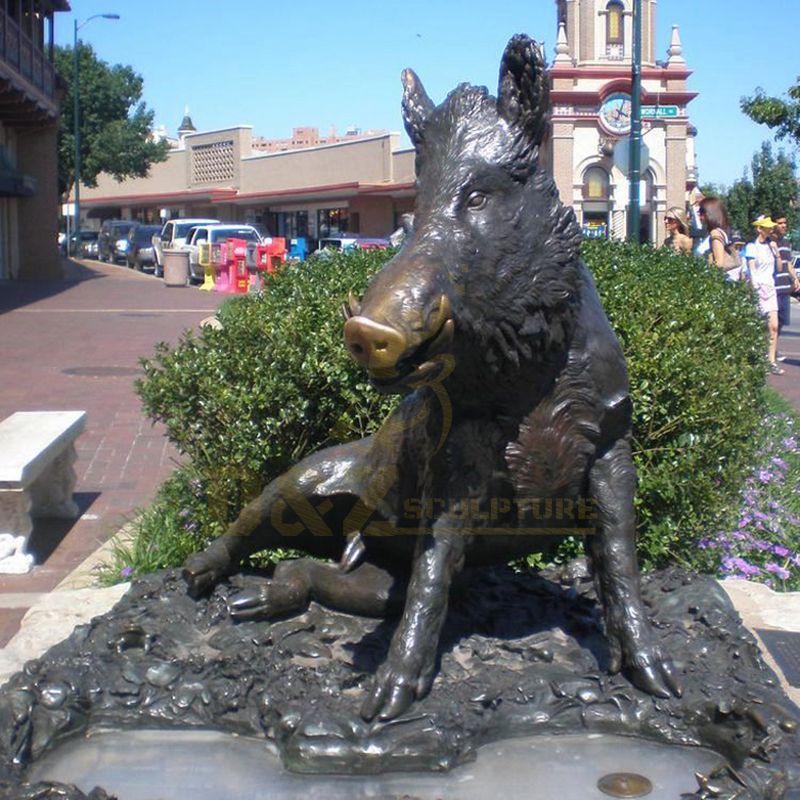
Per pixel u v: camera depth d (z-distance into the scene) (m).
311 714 2.75
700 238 13.07
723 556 5.25
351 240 30.64
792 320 24.06
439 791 2.62
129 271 41.06
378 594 3.27
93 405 11.70
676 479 4.61
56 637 3.82
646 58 37.62
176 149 67.81
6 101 27.94
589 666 3.00
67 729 2.85
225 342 4.87
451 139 2.71
